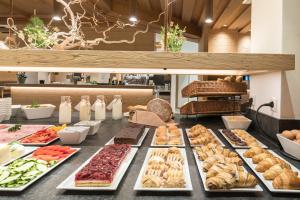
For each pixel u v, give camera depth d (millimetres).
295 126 1714
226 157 1261
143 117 2178
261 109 2070
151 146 1570
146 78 5980
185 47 7996
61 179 1086
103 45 6348
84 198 930
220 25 6250
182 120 2582
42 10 5648
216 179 973
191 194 967
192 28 6754
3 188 962
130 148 1440
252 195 966
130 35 6336
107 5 4660
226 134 1798
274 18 1837
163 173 1089
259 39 2178
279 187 985
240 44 6672
